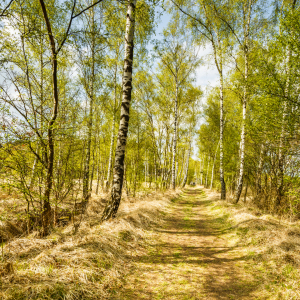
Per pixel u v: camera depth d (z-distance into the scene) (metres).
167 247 4.63
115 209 5.58
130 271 3.35
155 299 2.64
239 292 2.84
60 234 4.29
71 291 2.40
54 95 4.64
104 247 3.67
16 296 2.15
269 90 5.22
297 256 3.45
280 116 5.27
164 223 6.80
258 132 6.17
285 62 5.41
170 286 2.97
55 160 4.98
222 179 10.77
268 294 2.73
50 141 4.48
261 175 9.12
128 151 11.70
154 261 3.83
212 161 20.77
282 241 4.11
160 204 9.62
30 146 3.95
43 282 2.43
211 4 9.36
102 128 11.98
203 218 7.92
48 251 3.27
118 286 2.85
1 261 2.88
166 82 15.08
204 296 2.74
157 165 16.44
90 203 8.26
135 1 5.70
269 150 7.20
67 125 4.67
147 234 5.30
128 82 5.79
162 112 15.64
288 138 5.14
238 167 12.06
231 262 3.86
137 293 2.75
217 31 9.83
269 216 6.30
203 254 4.26
